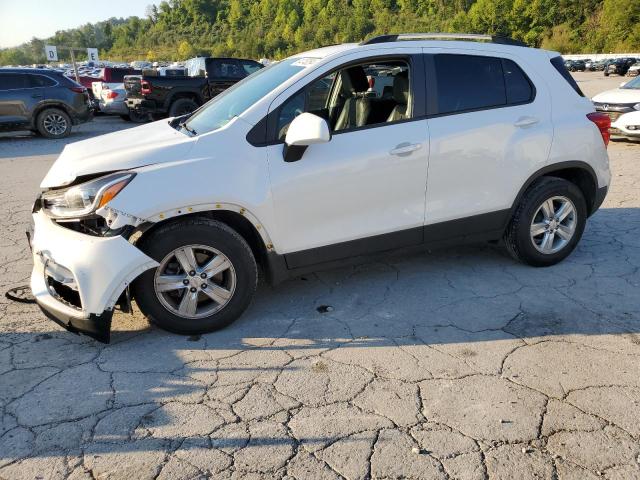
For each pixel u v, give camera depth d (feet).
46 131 45.83
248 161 11.35
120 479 7.68
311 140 10.73
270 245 11.83
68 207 10.73
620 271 14.74
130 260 10.41
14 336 11.78
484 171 13.41
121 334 11.82
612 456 8.04
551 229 14.70
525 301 13.07
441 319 12.28
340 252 12.59
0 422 8.91
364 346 11.20
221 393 9.67
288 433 8.61
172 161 10.94
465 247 16.78
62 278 10.57
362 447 8.27
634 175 26.25
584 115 14.61
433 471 7.78
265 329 11.98
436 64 13.02
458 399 9.39
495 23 320.70
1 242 18.19
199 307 11.84
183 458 8.08
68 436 8.57
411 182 12.69
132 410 9.21
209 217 11.64
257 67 52.60
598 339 11.29
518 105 13.79
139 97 50.08
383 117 13.74
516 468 7.82
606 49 269.44
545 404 9.22
